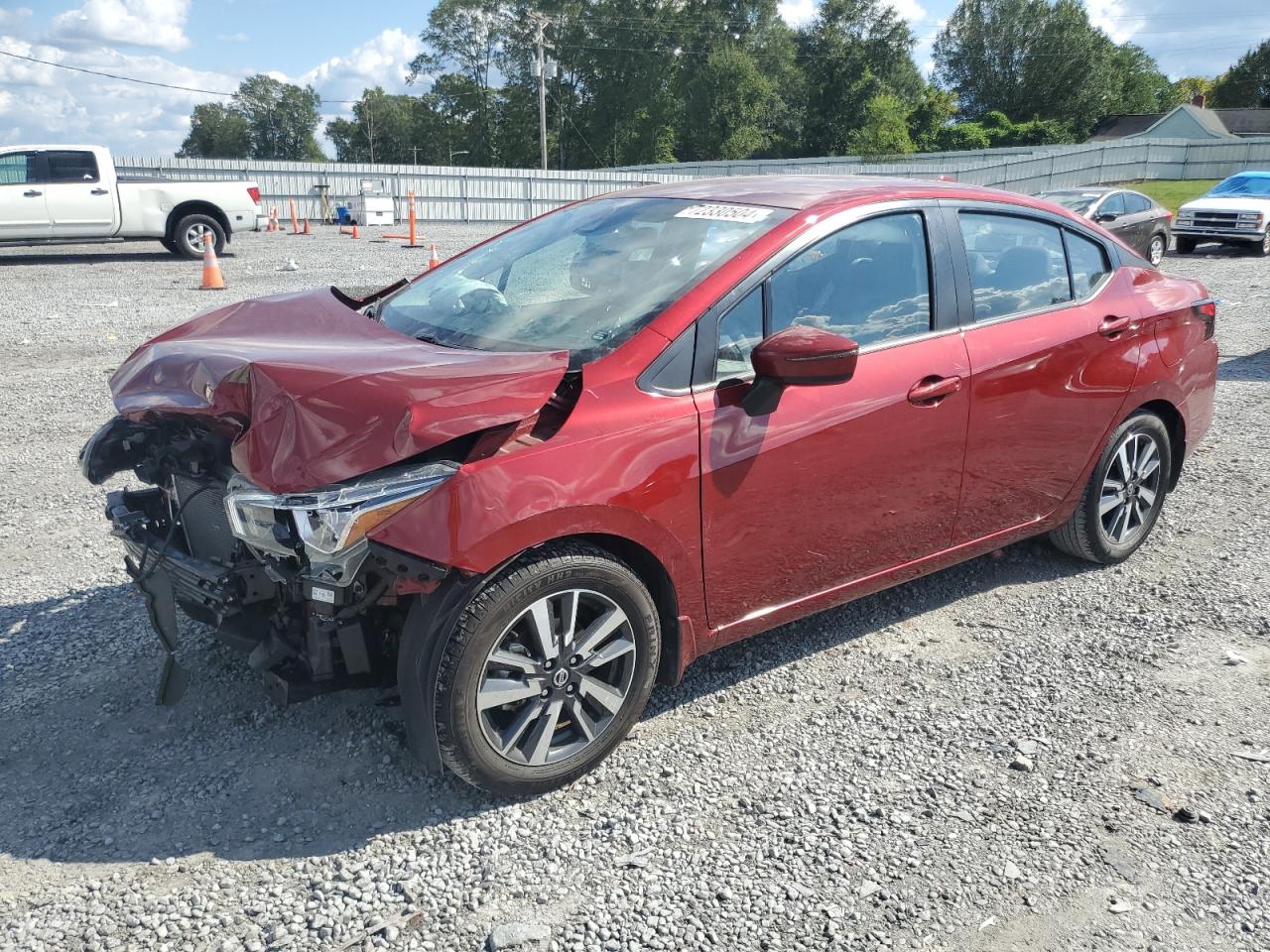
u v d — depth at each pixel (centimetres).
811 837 279
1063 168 4284
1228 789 301
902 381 347
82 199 1633
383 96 11931
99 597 421
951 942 242
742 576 324
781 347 288
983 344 374
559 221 406
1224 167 4419
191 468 309
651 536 295
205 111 12112
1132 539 465
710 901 254
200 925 244
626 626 298
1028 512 413
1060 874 265
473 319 342
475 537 260
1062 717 339
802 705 347
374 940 240
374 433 251
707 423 302
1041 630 403
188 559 300
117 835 275
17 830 277
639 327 305
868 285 349
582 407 284
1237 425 706
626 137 8150
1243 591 436
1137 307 438
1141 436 452
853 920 248
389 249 2062
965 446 372
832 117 7938
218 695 345
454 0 8262
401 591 263
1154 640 394
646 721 337
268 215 2677
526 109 8325
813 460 327
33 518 515
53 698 343
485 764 279
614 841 277
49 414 719
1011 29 9156
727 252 326
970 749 321
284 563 274
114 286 1382
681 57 8125
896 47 7962
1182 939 244
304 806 288
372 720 330
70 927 242
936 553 384
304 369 272
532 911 250
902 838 279
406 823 282
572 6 8044
